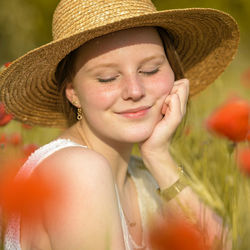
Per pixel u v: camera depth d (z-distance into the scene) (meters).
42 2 27.22
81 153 2.68
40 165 2.78
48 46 2.86
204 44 3.94
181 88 3.48
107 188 2.59
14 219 2.86
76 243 2.43
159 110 3.19
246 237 3.42
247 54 22.69
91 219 2.46
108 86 2.99
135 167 3.94
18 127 5.39
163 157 3.34
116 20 2.89
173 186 3.32
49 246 2.68
